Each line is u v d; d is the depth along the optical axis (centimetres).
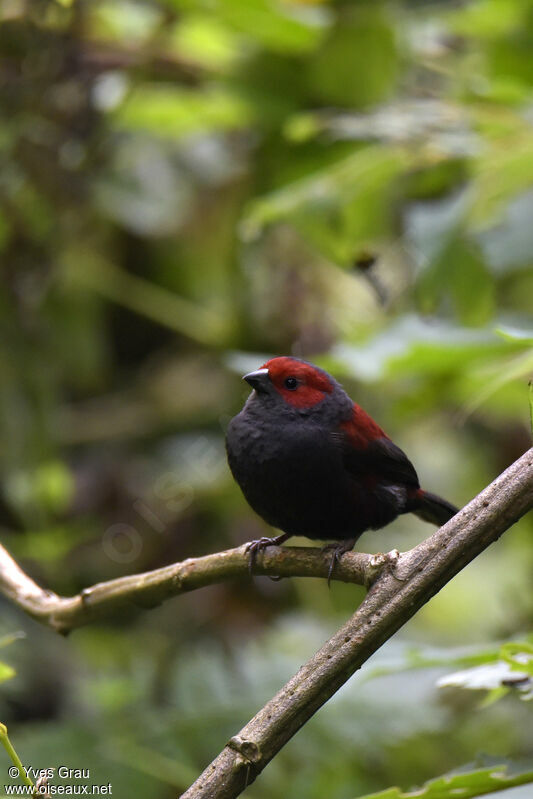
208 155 1264
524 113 919
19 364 1131
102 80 1143
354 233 1053
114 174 1205
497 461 1305
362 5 1032
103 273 1245
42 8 1045
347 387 1174
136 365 1344
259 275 1204
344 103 1077
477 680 539
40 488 1111
